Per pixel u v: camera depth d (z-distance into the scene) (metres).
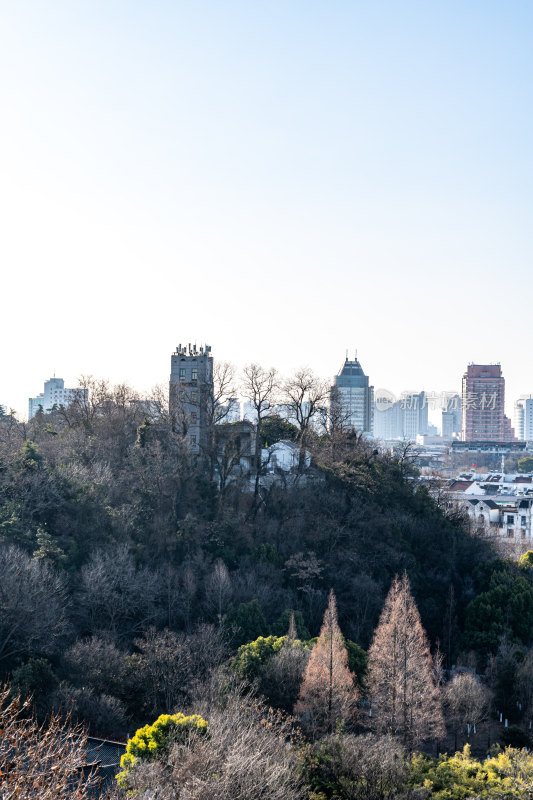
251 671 64.88
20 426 125.88
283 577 94.19
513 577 98.75
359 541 101.56
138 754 43.16
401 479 119.56
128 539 89.06
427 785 46.75
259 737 44.19
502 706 74.75
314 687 58.94
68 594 78.06
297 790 42.44
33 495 87.44
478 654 86.19
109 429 118.31
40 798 24.88
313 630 87.88
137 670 64.94
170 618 81.12
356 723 61.53
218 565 87.50
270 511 106.00
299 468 111.75
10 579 69.06
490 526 167.38
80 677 63.25
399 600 65.44
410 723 58.88
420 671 61.19
